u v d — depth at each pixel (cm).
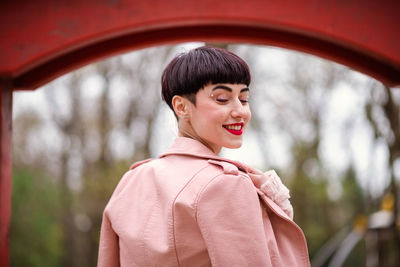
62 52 248
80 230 1322
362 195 1293
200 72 144
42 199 1361
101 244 157
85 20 248
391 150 782
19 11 245
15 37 243
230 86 144
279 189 145
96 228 1198
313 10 255
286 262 137
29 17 245
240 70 145
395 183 773
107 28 248
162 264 131
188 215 128
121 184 159
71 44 246
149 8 250
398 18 255
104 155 1170
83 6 249
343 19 255
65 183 1260
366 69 286
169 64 154
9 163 242
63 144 1231
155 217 137
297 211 1386
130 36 277
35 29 245
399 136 780
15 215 1348
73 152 1227
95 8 249
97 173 1162
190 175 135
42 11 246
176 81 149
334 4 256
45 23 246
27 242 1353
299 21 254
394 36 254
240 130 147
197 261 129
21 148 1315
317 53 284
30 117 1285
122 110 1153
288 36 280
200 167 137
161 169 145
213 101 144
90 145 1198
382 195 840
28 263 1347
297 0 255
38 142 1306
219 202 126
